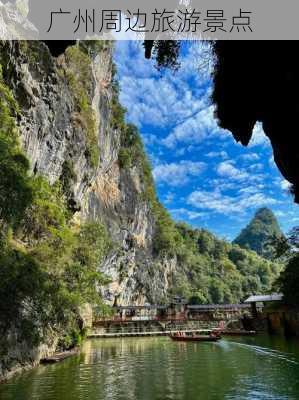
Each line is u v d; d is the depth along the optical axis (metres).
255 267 131.12
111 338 46.97
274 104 10.39
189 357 26.23
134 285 67.94
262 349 28.91
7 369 17.67
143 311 69.06
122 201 63.78
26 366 19.80
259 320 46.75
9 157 17.14
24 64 28.22
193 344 35.38
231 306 61.19
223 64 10.55
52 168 35.09
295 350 27.41
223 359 24.66
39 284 19.33
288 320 37.94
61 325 24.89
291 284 35.00
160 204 92.19
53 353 24.97
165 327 56.12
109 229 55.56
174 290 83.62
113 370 20.95
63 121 35.91
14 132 23.17
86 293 26.98
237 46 9.95
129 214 65.38
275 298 46.84
